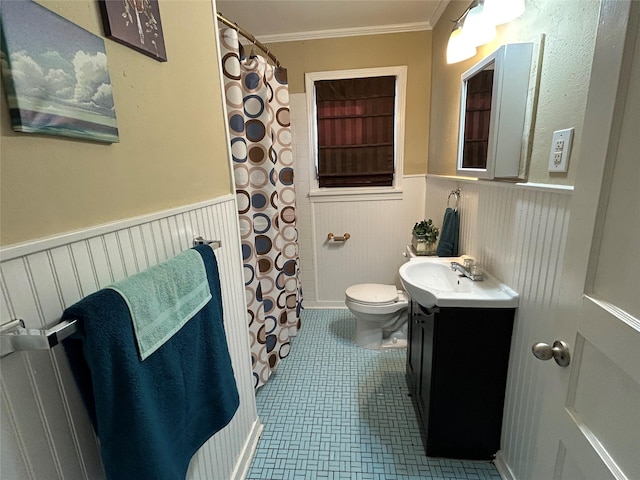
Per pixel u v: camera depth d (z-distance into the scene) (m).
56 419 0.56
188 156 1.00
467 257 1.67
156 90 0.84
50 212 0.55
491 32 1.33
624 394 0.56
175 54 0.93
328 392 1.89
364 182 2.74
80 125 0.60
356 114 2.61
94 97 0.63
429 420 1.41
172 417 0.74
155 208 0.85
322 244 2.88
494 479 1.35
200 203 1.05
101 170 0.66
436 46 2.31
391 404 1.78
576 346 0.70
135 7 0.75
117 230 0.70
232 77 1.54
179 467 0.77
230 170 1.30
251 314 1.74
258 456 1.47
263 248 1.93
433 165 2.45
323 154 2.71
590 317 0.65
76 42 0.58
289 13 2.16
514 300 1.23
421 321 1.56
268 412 1.74
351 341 2.44
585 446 0.66
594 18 0.83
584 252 0.67
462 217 1.83
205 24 1.11
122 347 0.58
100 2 0.65
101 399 0.55
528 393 1.17
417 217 2.75
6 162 0.48
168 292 0.73
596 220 0.64
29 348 0.46
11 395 0.49
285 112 2.07
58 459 0.57
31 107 0.50
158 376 0.69
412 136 2.61
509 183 1.26
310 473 1.39
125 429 0.60
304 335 2.54
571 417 0.72
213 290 0.94
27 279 0.51
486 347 1.31
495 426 1.39
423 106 2.55
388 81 2.54
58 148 0.57
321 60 2.52
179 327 0.76
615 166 0.59
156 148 0.85
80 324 0.52
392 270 2.88
